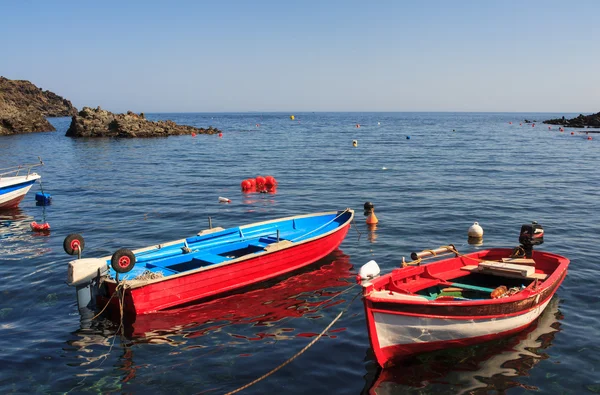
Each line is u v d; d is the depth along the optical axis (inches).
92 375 357.1
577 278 532.1
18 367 367.9
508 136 3280.0
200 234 592.4
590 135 3346.5
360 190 1143.6
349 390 332.2
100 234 759.1
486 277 470.0
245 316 455.2
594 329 415.8
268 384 340.8
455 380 343.9
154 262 519.2
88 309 461.1
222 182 1295.5
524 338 402.0
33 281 546.3
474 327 375.9
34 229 782.5
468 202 979.9
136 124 3319.4
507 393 327.6
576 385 335.3
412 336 360.5
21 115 3668.8
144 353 389.1
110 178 1375.5
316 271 575.5
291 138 3157.0
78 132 3206.2
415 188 1157.1
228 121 7436.0
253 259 518.3
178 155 2034.9
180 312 464.1
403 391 330.6
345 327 428.5
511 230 756.6
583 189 1130.7
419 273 450.3
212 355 383.6
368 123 6323.8
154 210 940.6
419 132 3900.1
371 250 655.8
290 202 1016.2
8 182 941.2
